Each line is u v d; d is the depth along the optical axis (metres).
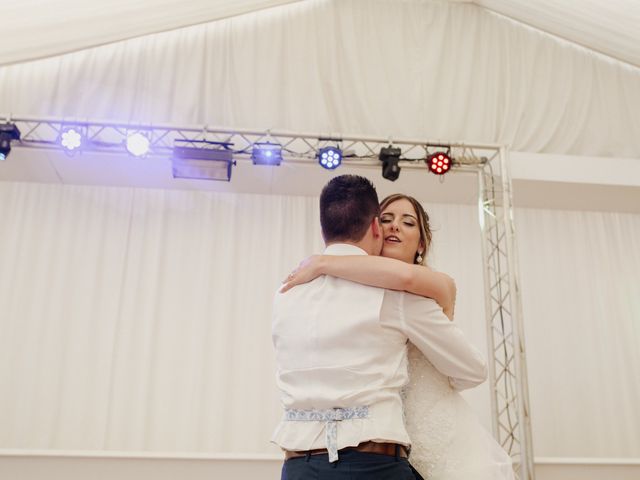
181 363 6.70
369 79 6.66
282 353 1.31
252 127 6.43
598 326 7.27
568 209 7.52
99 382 6.57
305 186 6.96
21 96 6.32
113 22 6.29
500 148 6.11
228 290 6.89
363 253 1.37
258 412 6.60
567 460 5.27
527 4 6.64
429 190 6.96
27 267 6.78
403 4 6.92
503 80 6.89
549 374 7.02
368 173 6.62
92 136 5.95
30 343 6.60
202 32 6.64
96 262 6.86
